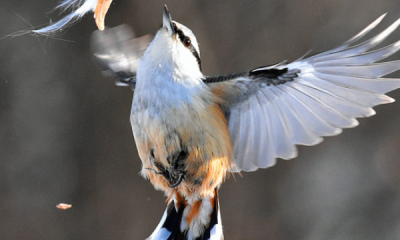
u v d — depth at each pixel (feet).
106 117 40.32
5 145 39.50
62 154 39.83
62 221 38.91
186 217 24.13
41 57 39.81
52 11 39.11
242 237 40.40
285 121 23.65
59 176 39.55
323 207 41.78
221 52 41.09
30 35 39.42
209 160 22.94
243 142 24.35
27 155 39.52
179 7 40.91
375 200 42.27
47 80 39.99
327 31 41.50
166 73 22.94
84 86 40.22
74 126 40.14
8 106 39.65
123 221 39.40
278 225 40.75
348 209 42.16
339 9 41.73
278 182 41.91
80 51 39.86
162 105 22.62
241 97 23.71
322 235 41.39
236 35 41.32
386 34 21.44
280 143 23.86
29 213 38.73
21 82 39.78
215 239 23.81
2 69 39.55
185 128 22.58
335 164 42.80
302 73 22.62
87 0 22.58
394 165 42.52
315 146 43.11
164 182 23.54
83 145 40.04
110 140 40.19
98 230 39.04
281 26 41.52
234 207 40.93
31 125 39.81
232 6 41.63
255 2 41.78
